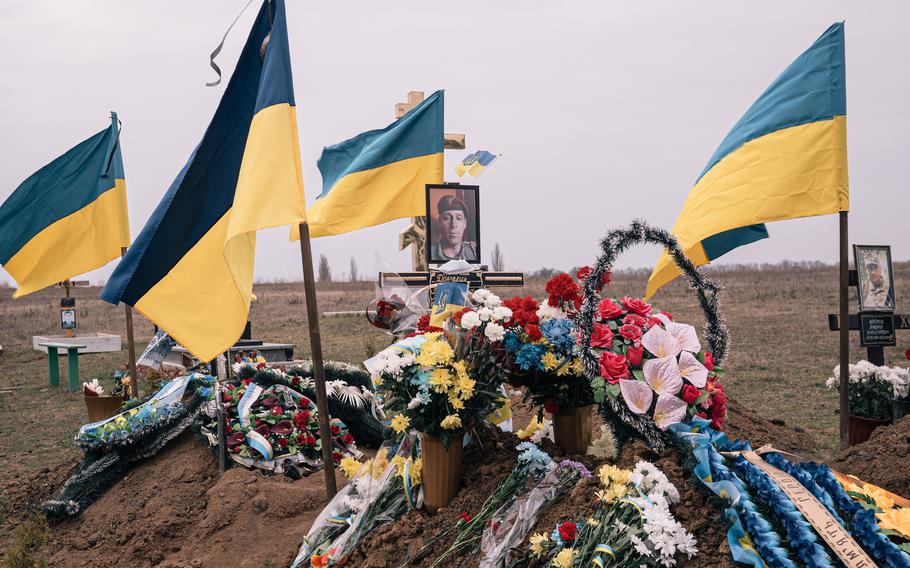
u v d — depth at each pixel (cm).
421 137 984
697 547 331
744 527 328
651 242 428
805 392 1220
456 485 434
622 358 398
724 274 5522
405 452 454
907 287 3119
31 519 683
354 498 471
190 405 762
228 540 605
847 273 709
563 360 429
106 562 616
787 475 354
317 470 707
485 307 446
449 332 442
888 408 718
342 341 2139
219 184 605
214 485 678
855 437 735
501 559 367
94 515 697
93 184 1065
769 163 720
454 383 418
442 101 990
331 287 6025
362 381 797
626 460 394
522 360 429
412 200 987
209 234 605
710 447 359
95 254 1068
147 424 745
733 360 1563
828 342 1797
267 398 742
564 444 456
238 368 798
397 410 434
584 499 374
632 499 339
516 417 805
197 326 599
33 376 1869
